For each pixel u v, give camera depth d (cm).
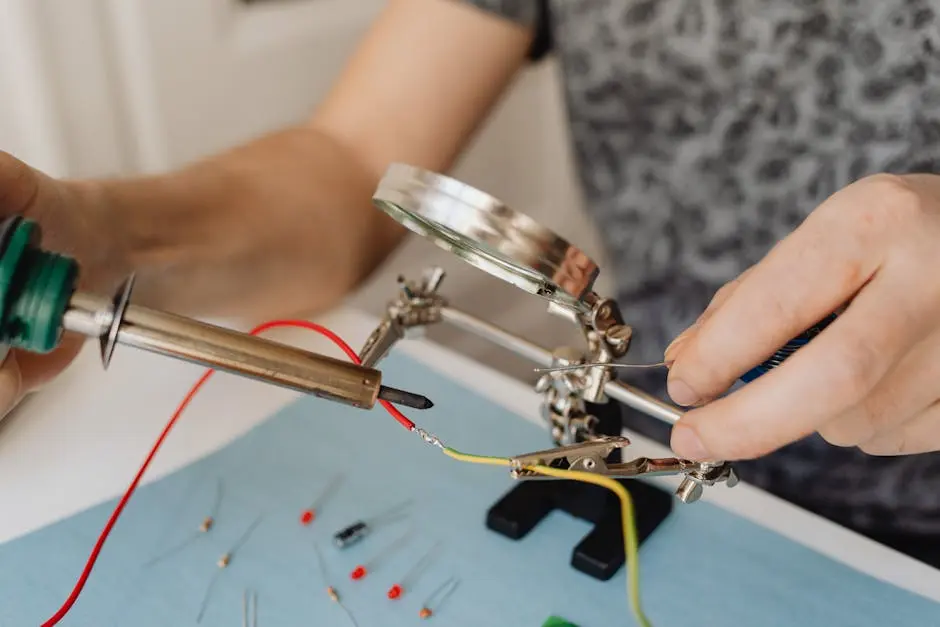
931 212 38
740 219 74
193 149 87
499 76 83
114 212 58
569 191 125
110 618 50
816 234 38
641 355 79
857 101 68
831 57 68
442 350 74
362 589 53
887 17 65
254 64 89
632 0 74
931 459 68
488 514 57
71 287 35
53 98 75
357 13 96
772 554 56
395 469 62
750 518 59
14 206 48
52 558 54
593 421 50
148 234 62
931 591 53
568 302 42
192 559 54
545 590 53
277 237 71
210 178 69
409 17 82
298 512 58
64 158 78
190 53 83
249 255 69
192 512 58
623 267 82
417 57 81
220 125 88
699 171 75
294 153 77
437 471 62
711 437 38
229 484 60
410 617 51
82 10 75
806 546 57
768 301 38
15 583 52
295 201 73
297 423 66
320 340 74
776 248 40
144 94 81
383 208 43
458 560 55
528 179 122
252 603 52
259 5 88
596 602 52
